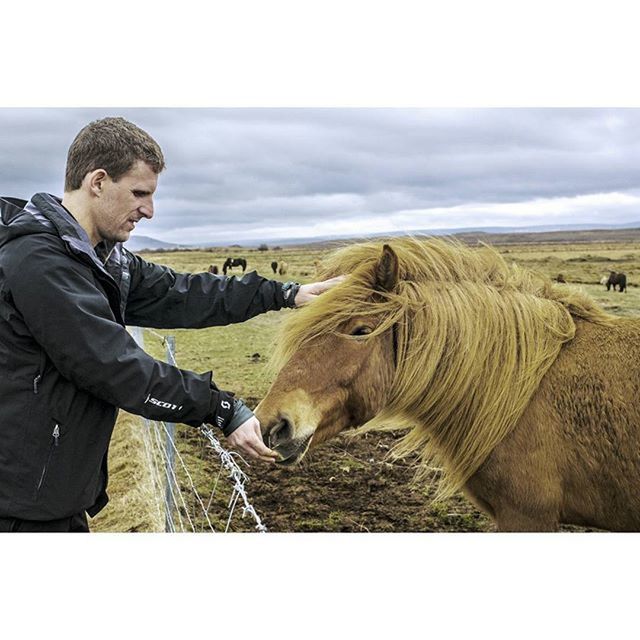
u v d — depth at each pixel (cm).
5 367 163
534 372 211
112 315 170
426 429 231
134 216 180
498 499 219
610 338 214
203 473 464
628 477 200
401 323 215
